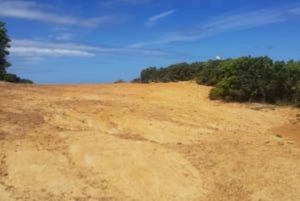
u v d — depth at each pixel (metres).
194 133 11.67
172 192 8.73
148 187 8.82
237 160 10.04
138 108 13.81
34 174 8.88
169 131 11.59
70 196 8.30
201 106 15.34
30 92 15.69
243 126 12.95
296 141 11.85
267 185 9.11
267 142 11.41
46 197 8.20
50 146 9.91
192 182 9.07
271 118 14.32
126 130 11.44
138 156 9.71
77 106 13.45
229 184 9.08
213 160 9.95
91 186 8.66
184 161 9.78
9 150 9.58
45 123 11.37
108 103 14.27
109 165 9.33
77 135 10.59
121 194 8.54
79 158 9.52
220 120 13.38
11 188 8.38
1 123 11.05
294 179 9.38
